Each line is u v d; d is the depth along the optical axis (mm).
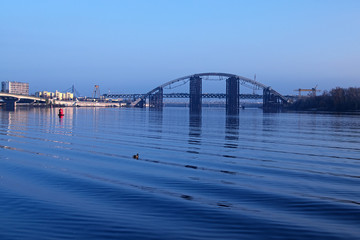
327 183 25594
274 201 21188
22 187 24047
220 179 26672
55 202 20703
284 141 53938
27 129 73875
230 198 21750
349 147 46500
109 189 23578
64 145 46844
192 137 59938
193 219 18219
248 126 93000
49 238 15922
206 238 16031
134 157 36375
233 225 17484
